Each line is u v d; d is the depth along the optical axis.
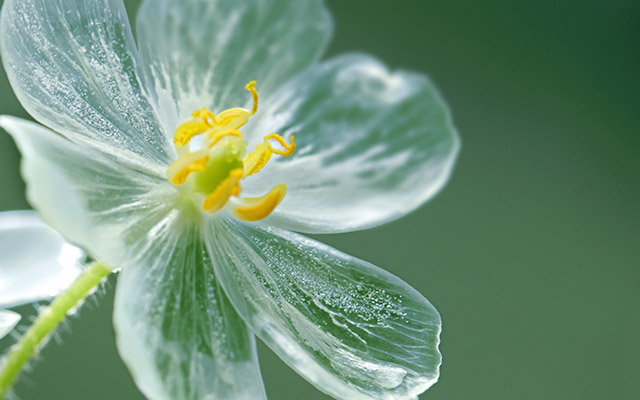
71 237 0.07
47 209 0.07
